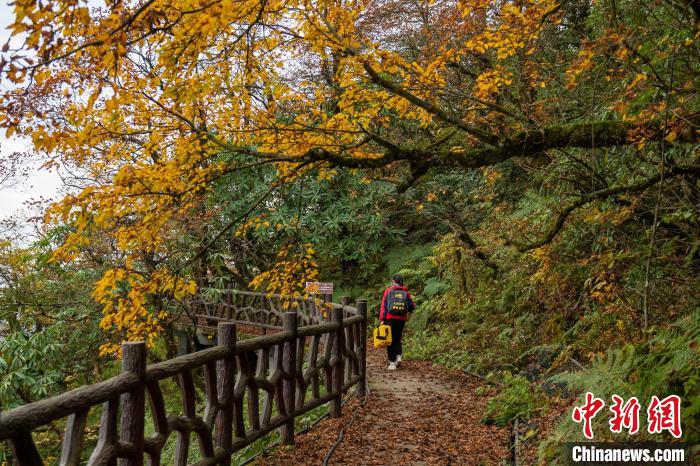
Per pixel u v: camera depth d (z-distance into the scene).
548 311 7.96
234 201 14.30
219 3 3.10
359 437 5.92
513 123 6.35
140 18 3.18
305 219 15.46
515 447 5.27
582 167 5.89
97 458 3.08
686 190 4.90
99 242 9.41
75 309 11.09
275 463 5.12
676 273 5.31
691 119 3.99
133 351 3.39
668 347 3.92
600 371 4.23
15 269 11.64
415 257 16.14
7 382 10.16
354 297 17.22
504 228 8.78
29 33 2.55
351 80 4.68
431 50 7.46
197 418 4.12
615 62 4.86
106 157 4.69
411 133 7.80
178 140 4.27
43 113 3.07
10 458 7.74
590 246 6.78
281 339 5.45
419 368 10.20
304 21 4.52
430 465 5.05
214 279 14.68
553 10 4.47
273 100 4.94
